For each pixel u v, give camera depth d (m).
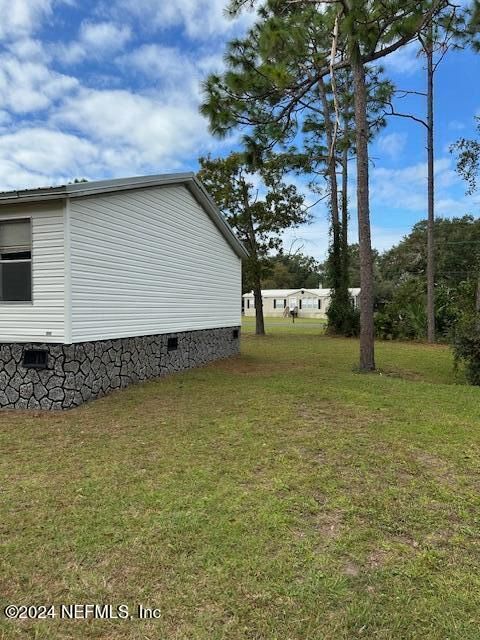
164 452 4.20
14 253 6.36
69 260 6.02
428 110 15.51
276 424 5.01
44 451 4.34
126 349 7.46
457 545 2.57
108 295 6.93
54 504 3.13
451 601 2.09
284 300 44.28
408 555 2.47
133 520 2.88
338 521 2.85
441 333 16.23
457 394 6.57
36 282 6.20
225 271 11.81
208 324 10.77
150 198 8.12
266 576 2.28
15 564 2.41
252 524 2.80
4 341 6.39
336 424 4.99
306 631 1.90
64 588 2.21
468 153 14.77
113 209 7.03
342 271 18.86
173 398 6.55
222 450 4.21
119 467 3.84
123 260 7.32
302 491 3.29
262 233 18.39
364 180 8.80
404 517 2.90
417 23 7.65
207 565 2.38
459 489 3.32
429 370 9.87
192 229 9.88
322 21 7.93
